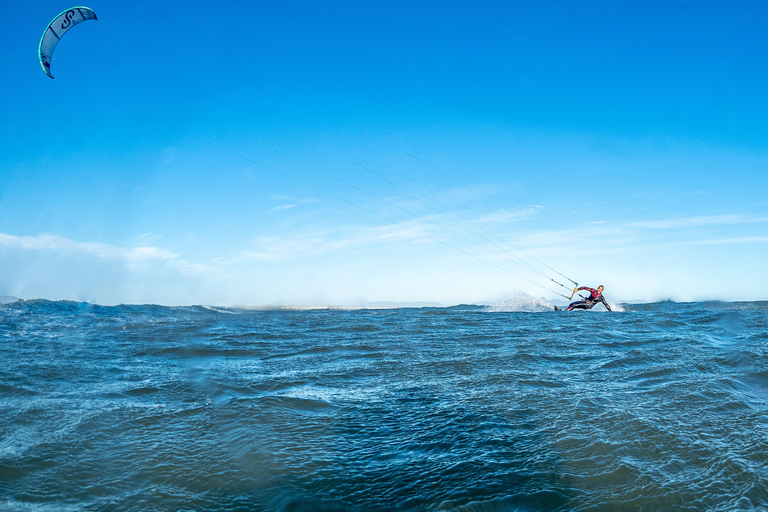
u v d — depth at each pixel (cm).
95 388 518
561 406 460
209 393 509
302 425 406
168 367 661
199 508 261
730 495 281
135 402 466
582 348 847
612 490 287
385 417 431
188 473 305
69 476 296
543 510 263
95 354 752
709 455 339
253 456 333
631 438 371
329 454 342
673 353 770
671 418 421
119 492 277
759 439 371
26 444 343
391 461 330
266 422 410
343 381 579
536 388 535
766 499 277
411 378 594
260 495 277
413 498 276
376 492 283
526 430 393
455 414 438
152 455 333
